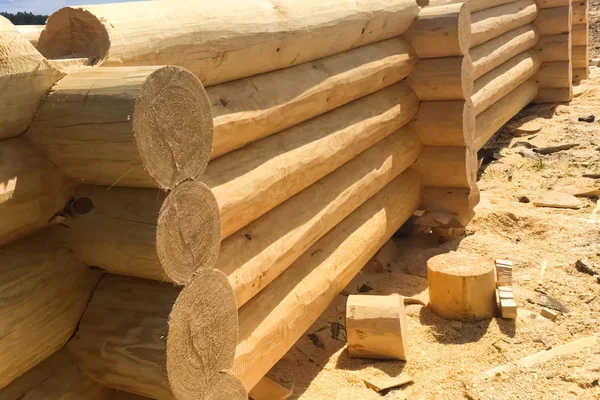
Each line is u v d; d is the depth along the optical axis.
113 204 2.11
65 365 2.24
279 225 3.51
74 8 2.28
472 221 6.02
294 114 3.66
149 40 2.46
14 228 1.99
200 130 2.20
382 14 4.76
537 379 3.58
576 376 3.55
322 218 3.91
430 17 5.32
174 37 2.60
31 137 2.07
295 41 3.61
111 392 2.43
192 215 2.19
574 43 11.94
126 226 2.07
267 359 3.27
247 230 3.26
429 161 5.64
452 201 5.66
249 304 3.27
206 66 2.85
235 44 3.02
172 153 2.07
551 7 10.22
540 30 10.35
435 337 4.09
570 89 10.59
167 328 2.09
